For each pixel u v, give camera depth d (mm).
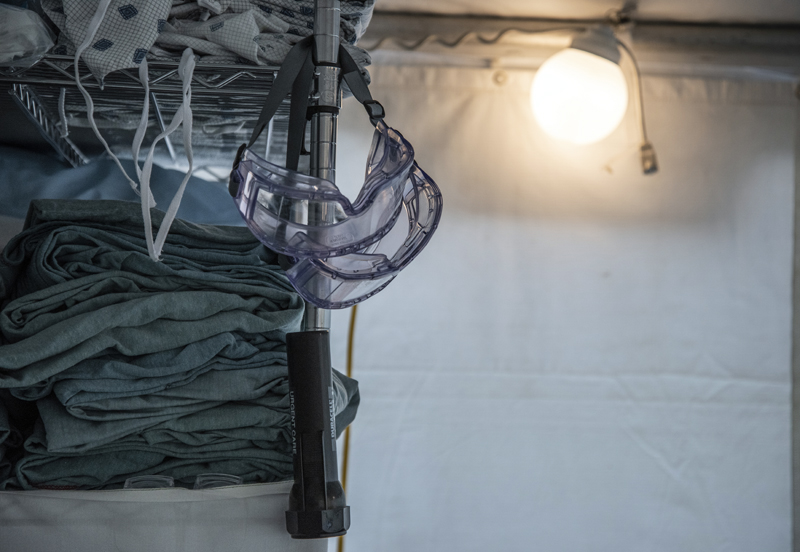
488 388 1572
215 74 785
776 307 1617
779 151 1653
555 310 1604
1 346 696
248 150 608
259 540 724
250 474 775
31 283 774
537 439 1559
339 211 655
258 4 827
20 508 701
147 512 711
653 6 1593
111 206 777
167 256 776
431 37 1635
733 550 1531
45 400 728
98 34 731
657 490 1548
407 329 1586
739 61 1660
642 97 1662
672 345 1602
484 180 1632
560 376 1584
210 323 747
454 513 1527
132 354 723
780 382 1594
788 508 1551
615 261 1624
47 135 1002
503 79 1652
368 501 1525
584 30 1630
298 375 674
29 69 770
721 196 1648
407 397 1563
